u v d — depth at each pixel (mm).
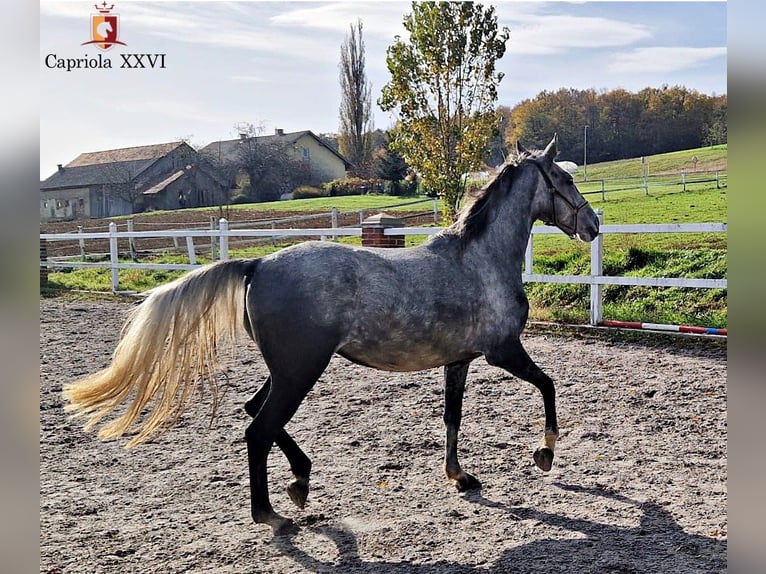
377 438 5910
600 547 3848
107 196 46938
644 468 5062
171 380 4086
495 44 15211
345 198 43219
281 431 4422
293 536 4098
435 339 4383
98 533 4152
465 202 4938
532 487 4785
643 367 7867
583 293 11609
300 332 4082
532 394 7070
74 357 9312
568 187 5035
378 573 3621
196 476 5148
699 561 3645
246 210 37750
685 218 18766
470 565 3689
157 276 16781
